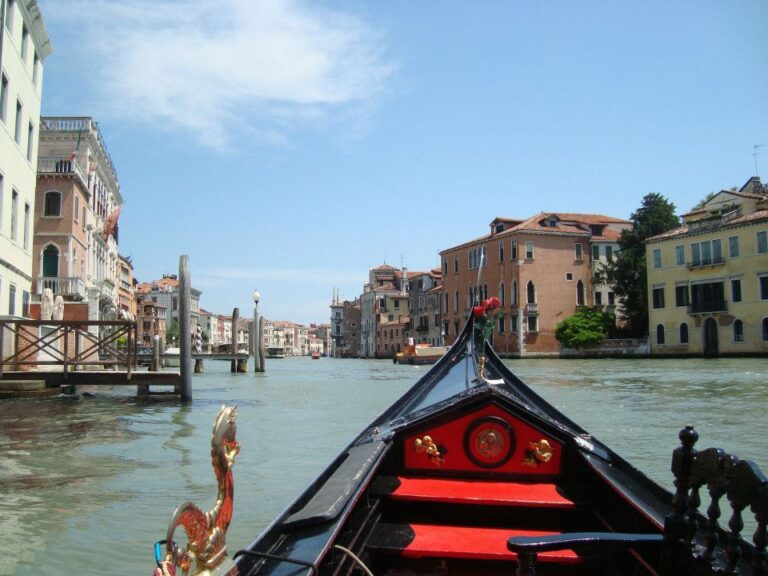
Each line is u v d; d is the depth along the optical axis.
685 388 19.38
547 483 4.21
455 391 5.47
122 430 10.80
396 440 4.38
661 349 45.50
